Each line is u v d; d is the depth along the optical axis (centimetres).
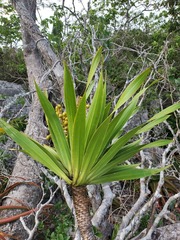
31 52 463
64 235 273
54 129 128
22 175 353
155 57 559
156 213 304
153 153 396
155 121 143
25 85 691
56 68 358
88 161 122
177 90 385
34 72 444
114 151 125
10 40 775
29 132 376
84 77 387
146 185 232
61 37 405
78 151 121
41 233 325
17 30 659
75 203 129
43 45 402
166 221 300
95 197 240
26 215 302
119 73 492
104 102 138
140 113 446
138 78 142
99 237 211
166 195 373
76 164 123
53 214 333
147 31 716
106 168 130
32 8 460
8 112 490
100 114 130
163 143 141
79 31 402
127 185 386
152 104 523
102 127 116
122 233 192
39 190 344
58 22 400
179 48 588
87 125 126
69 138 129
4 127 126
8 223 299
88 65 414
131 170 132
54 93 406
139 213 203
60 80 344
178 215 317
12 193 340
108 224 264
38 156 126
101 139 119
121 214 333
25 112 512
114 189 329
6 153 431
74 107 125
